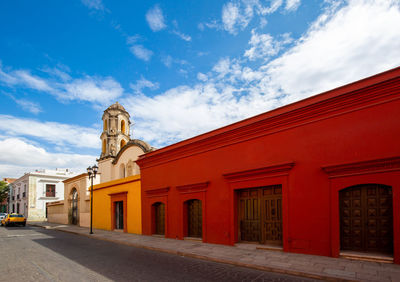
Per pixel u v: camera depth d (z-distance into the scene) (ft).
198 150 38.45
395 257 20.70
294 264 22.29
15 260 28.09
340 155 24.40
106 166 79.46
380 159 21.62
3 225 88.84
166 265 24.82
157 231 46.01
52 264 25.89
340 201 24.70
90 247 37.01
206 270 22.67
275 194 29.68
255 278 20.02
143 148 62.34
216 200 34.91
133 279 20.27
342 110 24.66
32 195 120.78
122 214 57.47
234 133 33.47
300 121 27.48
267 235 30.01
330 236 24.21
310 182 26.09
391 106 21.97
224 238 33.24
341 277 18.47
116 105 89.15
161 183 44.73
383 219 22.45
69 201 86.02
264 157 30.12
